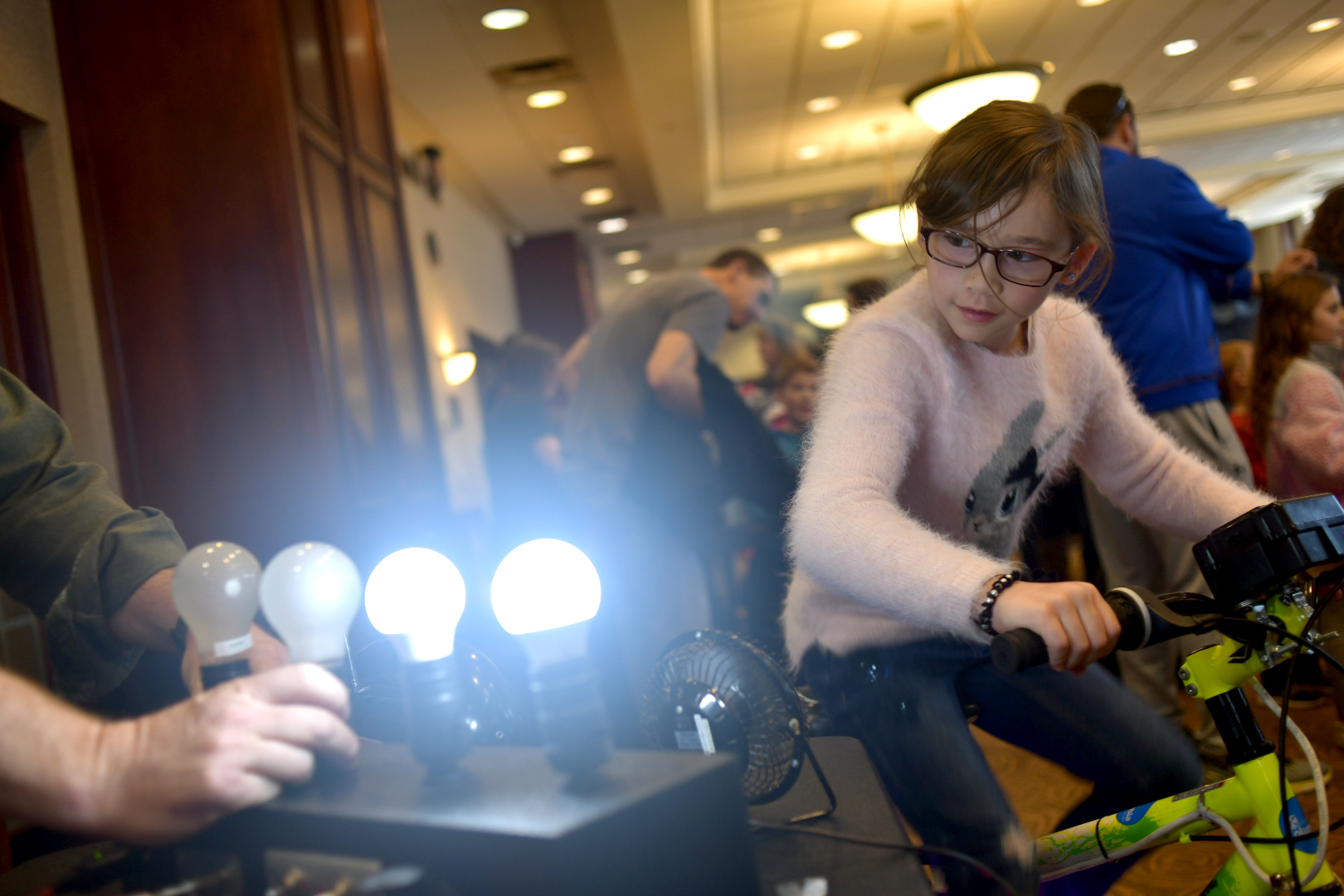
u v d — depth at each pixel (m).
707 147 8.76
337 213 3.30
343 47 3.54
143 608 0.82
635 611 2.72
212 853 0.62
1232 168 12.12
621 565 2.75
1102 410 1.18
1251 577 0.79
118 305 2.79
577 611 0.56
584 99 6.66
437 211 7.49
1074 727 1.04
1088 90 2.65
